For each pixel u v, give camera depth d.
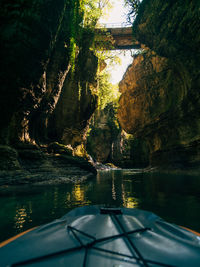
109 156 57.78
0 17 8.79
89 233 1.55
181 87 20.39
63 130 19.88
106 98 36.56
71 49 16.09
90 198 5.92
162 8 14.23
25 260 1.18
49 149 15.90
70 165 15.65
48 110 15.79
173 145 24.45
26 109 12.17
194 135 20.00
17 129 12.11
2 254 1.34
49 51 11.37
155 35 17.05
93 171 19.67
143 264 1.12
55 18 10.70
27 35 9.68
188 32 13.02
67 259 1.20
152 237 1.52
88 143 55.09
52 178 11.34
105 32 24.95
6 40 9.25
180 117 21.34
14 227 3.16
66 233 1.64
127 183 10.87
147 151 51.78
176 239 1.51
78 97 21.08
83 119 22.72
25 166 11.20
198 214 3.84
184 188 8.01
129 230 1.60
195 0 11.30
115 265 1.12
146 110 29.41
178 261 1.14
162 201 5.32
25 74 10.69
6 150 10.16
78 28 17.34
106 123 57.91
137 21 18.62
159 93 26.30
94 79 24.59
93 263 1.15
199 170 17.95
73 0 15.50
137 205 4.86
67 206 4.76
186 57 15.95
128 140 58.19
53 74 15.27
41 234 1.69
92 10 21.48
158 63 26.27
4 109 10.77
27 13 9.27
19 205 4.91
